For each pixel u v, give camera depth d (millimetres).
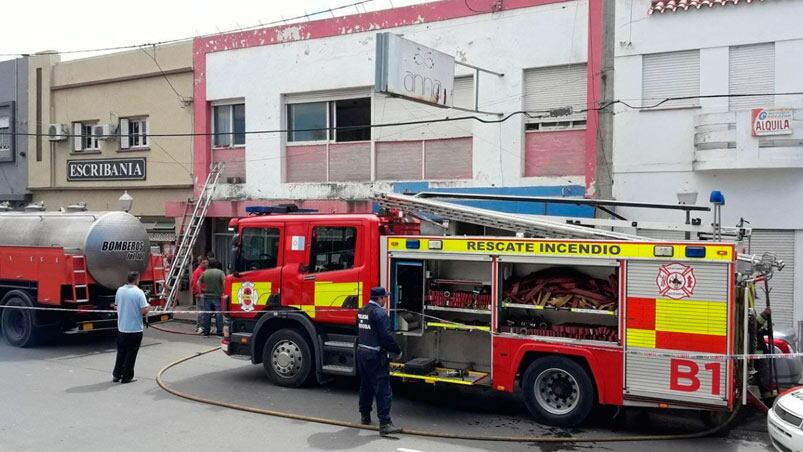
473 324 9219
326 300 9984
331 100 18062
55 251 13492
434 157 16547
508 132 15383
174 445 7590
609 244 8078
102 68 21859
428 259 9281
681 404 7695
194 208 19672
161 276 15227
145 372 11625
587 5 14398
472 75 15867
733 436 8148
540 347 8430
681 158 13578
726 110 13211
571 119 14828
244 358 11539
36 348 14125
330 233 10094
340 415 8945
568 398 8445
